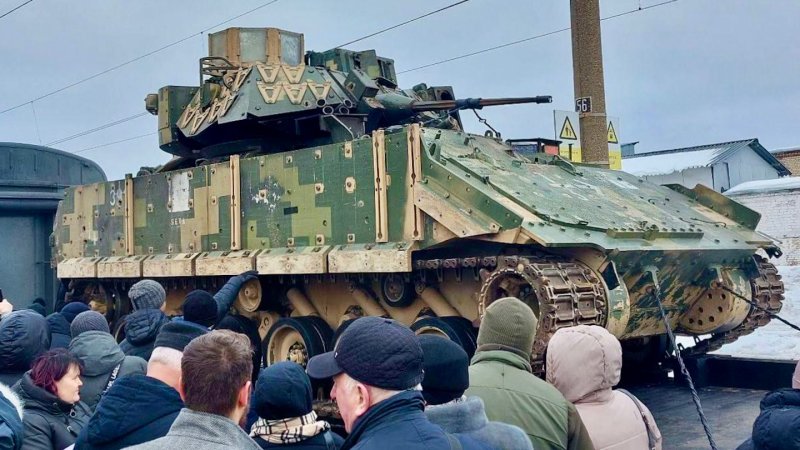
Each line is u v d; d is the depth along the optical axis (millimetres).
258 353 14352
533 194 10914
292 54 16094
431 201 10648
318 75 14828
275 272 12656
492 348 5148
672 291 12039
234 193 13773
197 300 7664
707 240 12008
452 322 10969
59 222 18625
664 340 13711
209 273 13938
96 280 17953
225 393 3779
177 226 15102
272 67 14602
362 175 11703
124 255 16406
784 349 16250
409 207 11039
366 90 14492
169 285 16031
